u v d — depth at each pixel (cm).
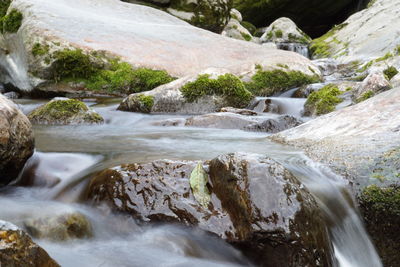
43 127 538
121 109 691
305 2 2502
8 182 273
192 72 905
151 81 846
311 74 1015
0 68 934
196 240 200
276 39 2072
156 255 196
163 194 219
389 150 269
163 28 1124
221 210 204
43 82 809
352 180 256
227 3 1612
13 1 934
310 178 261
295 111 712
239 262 192
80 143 400
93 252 195
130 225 215
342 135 325
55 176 275
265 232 184
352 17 1894
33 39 814
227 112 585
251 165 205
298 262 180
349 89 659
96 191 235
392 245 236
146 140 423
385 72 795
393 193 238
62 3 1086
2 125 249
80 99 799
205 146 372
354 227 241
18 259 132
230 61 1011
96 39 897
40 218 212
